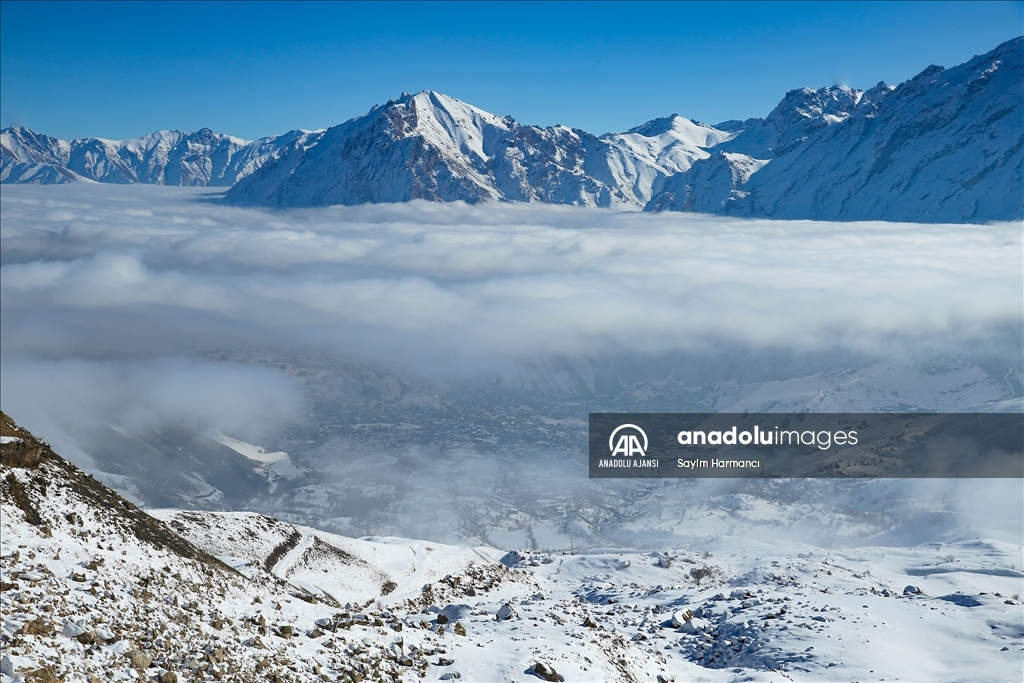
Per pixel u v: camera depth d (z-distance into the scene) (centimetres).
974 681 4078
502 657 2966
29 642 1945
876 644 4569
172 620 2577
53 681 1792
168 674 2042
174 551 3656
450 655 2914
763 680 3681
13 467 3462
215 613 2861
